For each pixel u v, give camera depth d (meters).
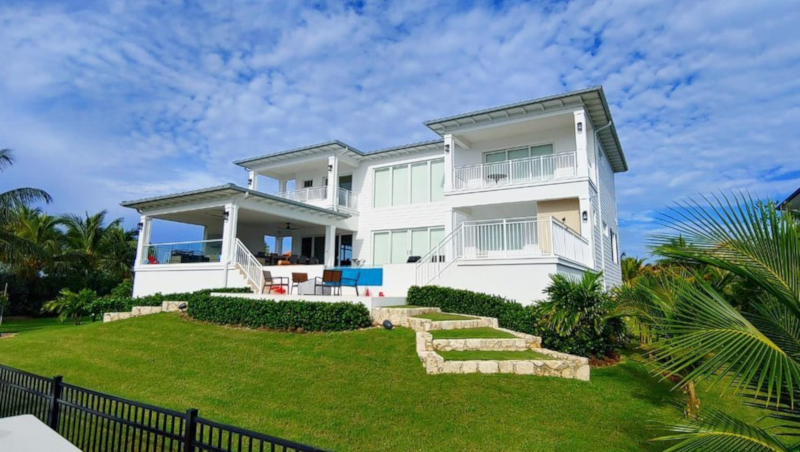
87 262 29.31
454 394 6.92
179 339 10.79
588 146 16.64
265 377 7.98
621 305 6.95
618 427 6.14
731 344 3.05
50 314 27.75
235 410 6.75
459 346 8.81
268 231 24.84
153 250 19.72
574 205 15.92
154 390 7.80
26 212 28.64
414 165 21.16
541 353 8.73
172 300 14.91
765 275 3.32
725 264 3.31
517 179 17.50
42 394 5.22
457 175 18.06
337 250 23.25
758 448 3.00
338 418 6.28
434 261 16.23
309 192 22.95
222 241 17.27
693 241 3.61
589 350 9.48
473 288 13.13
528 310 10.82
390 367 8.06
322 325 10.59
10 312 26.19
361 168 22.73
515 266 12.56
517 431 5.85
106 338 11.49
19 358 10.53
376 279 15.97
